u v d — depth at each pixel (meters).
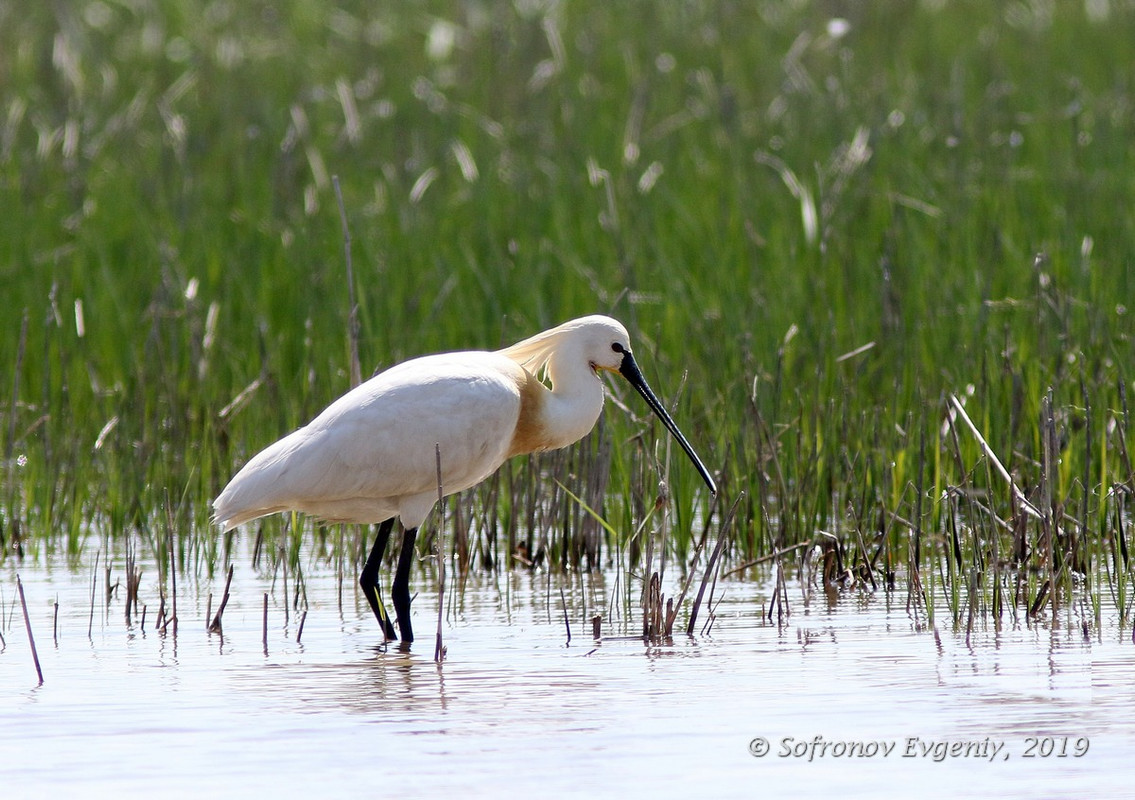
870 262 17.11
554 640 10.32
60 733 8.15
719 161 20.48
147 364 16.17
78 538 13.46
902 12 27.75
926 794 7.16
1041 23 27.16
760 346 15.33
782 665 9.44
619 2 27.97
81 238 18.66
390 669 9.56
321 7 28.05
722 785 7.29
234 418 15.13
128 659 9.87
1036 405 13.47
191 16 27.58
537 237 18.19
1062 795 7.14
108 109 23.50
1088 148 20.11
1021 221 17.86
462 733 8.11
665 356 15.48
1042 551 11.53
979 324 14.81
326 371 15.40
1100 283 15.62
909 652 9.72
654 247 17.34
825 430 13.60
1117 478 12.54
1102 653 9.58
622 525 12.80
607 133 21.64
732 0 27.70
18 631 10.65
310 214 18.23
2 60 25.20
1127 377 13.55
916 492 12.37
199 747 7.89
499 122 22.70
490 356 11.75
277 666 9.67
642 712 8.45
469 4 27.73
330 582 12.45
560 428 11.89
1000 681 8.95
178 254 18.19
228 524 10.97
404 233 18.19
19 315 17.23
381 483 10.84
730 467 13.27
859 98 22.66
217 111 23.23
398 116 22.59
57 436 15.02
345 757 7.71
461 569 11.61
